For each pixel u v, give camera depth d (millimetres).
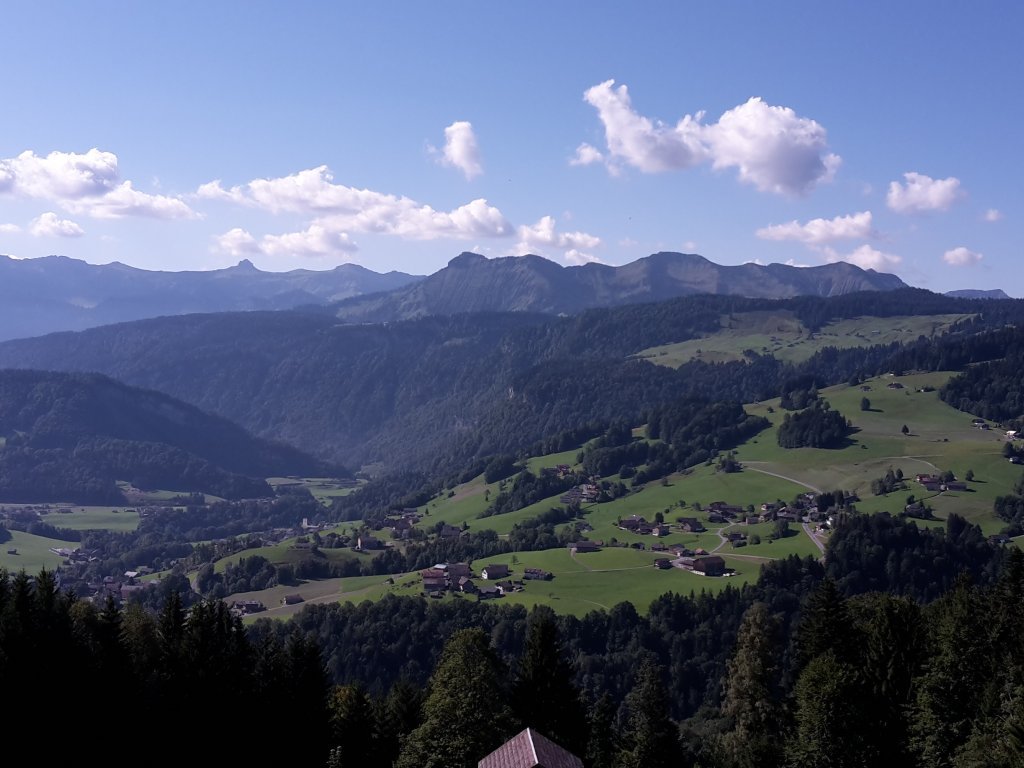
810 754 64938
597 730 79000
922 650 73062
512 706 72125
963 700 65562
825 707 65062
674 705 148875
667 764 70500
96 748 66125
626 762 70438
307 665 78062
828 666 67688
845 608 78188
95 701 66562
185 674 72000
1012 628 71000
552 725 71875
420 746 63062
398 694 81500
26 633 65188
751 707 75500
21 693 63062
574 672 74938
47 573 78062
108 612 70625
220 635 82375
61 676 65625
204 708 71625
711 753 79625
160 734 70375
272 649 85125
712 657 160125
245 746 73562
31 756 63156
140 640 82688
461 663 67812
